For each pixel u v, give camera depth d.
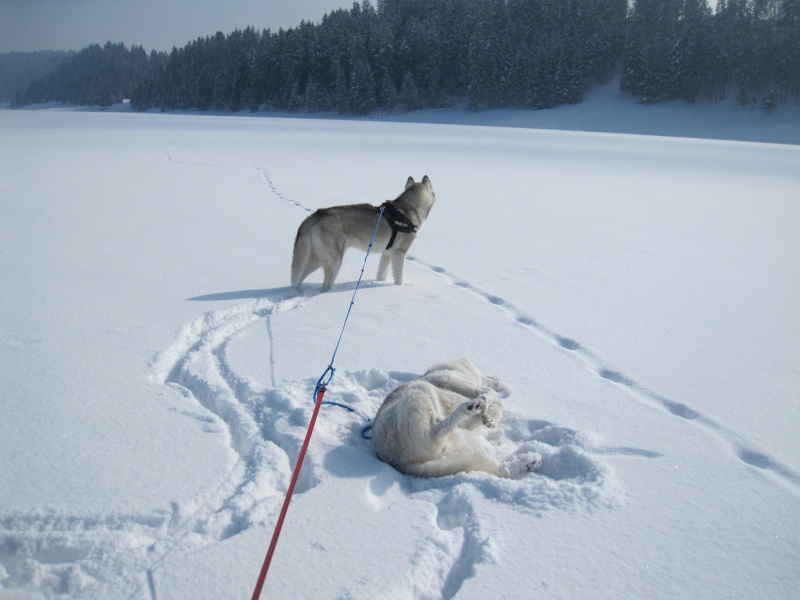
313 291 6.81
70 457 3.31
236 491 3.05
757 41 66.06
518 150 27.14
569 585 2.42
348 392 4.16
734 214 12.34
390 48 82.50
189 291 6.58
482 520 2.80
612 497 2.99
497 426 3.82
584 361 4.84
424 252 8.80
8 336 5.11
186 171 17.78
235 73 91.62
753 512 2.90
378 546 2.62
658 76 67.81
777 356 4.97
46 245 8.45
